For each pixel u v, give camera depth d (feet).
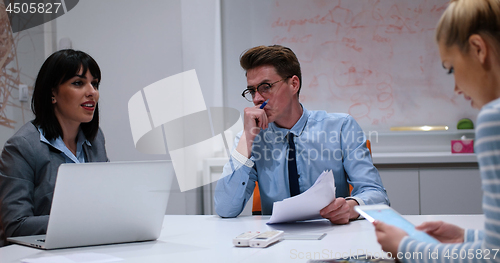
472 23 2.01
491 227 1.85
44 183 4.30
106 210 3.03
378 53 9.57
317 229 3.61
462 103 9.30
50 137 4.55
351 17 9.63
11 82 8.05
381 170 8.27
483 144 1.88
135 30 9.27
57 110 4.72
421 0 9.40
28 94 8.38
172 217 4.68
